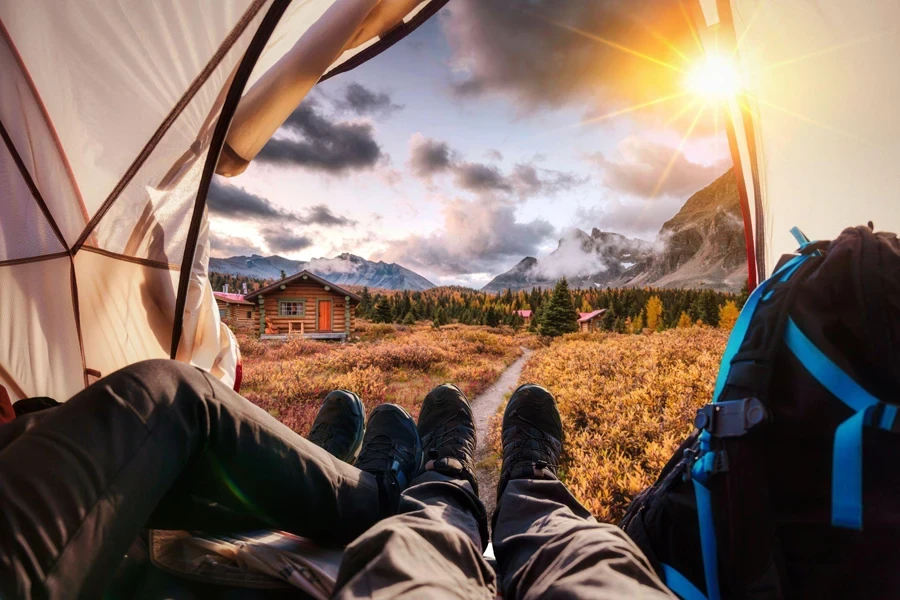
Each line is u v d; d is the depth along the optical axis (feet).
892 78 4.72
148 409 2.51
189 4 5.11
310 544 3.52
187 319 6.30
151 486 2.44
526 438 5.69
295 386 17.99
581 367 21.59
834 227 5.56
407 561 2.38
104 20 5.16
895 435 2.18
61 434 2.25
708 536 2.53
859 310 2.27
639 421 11.18
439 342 41.70
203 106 5.77
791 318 2.46
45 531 2.01
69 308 6.07
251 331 70.08
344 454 6.21
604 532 2.83
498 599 3.14
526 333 76.54
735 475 2.42
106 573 2.22
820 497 2.33
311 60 7.35
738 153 7.64
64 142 5.59
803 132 5.89
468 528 3.54
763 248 7.45
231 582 3.01
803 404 2.34
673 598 2.27
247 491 3.07
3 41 5.01
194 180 6.21
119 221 6.06
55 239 5.86
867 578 2.18
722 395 2.59
